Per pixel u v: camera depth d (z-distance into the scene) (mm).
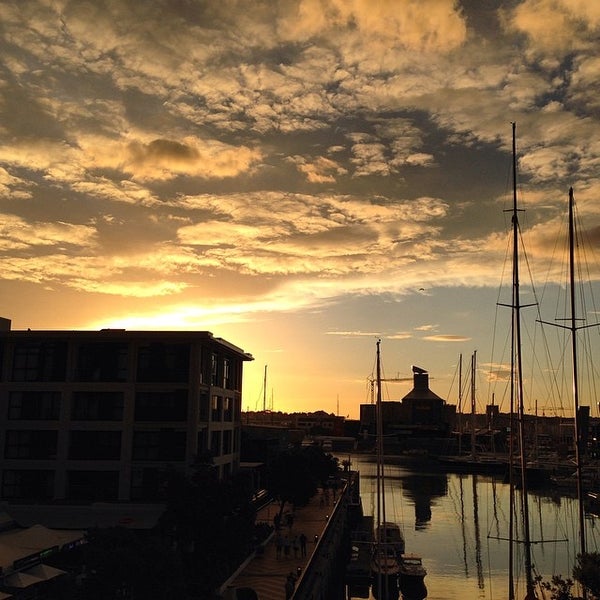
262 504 87500
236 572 49844
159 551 31344
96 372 67000
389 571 61250
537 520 104125
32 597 40031
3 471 65062
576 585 57531
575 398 60969
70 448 65250
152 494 63938
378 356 57750
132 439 65188
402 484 160625
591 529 95625
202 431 69375
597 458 182500
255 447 103312
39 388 66438
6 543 41031
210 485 48594
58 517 59875
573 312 63438
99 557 30297
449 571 69625
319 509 88625
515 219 72750
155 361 67125
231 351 78125
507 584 64250
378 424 56625
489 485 157500
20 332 66625
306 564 54375
